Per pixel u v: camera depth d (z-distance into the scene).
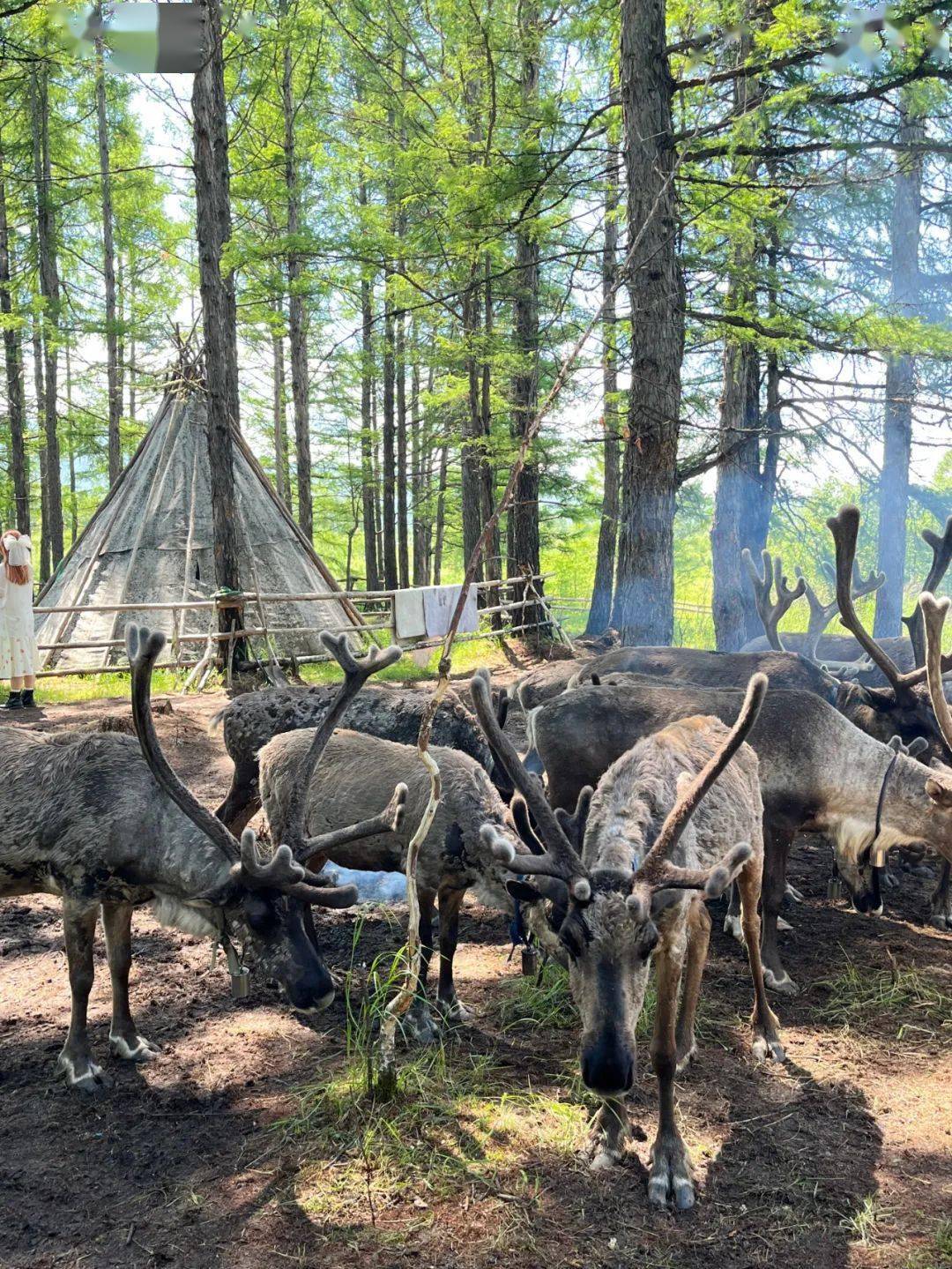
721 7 9.20
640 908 3.01
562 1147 3.56
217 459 13.05
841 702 6.82
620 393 12.70
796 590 8.15
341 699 4.19
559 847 3.26
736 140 8.69
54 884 4.10
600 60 13.66
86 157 26.34
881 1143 3.66
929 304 12.02
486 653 15.87
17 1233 3.16
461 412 20.98
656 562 9.32
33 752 4.27
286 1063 4.19
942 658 6.44
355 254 12.80
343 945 5.38
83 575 14.77
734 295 11.14
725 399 12.61
